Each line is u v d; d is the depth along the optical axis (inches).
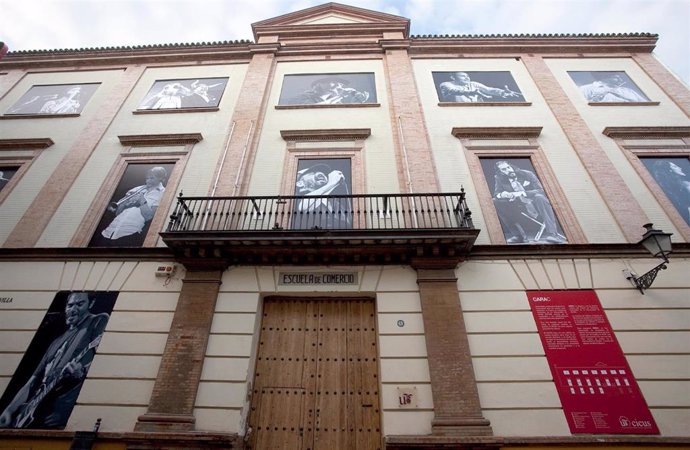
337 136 399.2
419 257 290.8
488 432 223.6
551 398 237.6
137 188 366.0
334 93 458.6
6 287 294.4
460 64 490.9
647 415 230.1
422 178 351.3
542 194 347.6
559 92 441.4
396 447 221.6
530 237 320.2
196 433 225.1
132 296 288.4
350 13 592.1
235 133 403.9
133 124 427.8
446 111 425.4
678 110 415.5
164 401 240.1
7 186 367.9
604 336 259.9
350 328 283.4
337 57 508.1
